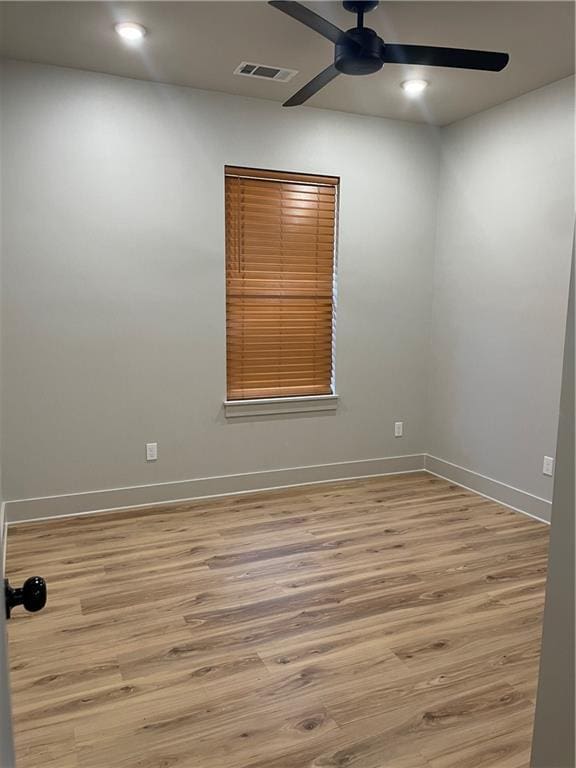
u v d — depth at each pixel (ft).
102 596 9.11
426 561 10.41
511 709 6.68
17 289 11.36
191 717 6.51
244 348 13.70
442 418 15.24
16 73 10.88
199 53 10.37
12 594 2.95
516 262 12.73
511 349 12.98
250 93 12.55
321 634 8.14
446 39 9.66
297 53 10.32
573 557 2.35
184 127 12.30
